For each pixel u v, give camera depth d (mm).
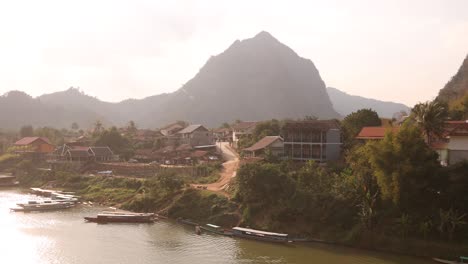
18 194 125500
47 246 71250
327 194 76312
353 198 73625
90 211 99812
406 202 69375
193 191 95250
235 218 83438
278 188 82188
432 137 84750
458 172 67312
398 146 69438
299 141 100375
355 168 79250
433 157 69750
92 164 142750
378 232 69000
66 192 122500
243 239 74938
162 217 91938
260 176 83500
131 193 111062
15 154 171750
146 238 76188
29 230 81500
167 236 77500
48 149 176500
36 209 100312
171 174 103812
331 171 87375
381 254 66000
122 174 131875
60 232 80125
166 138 174625
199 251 68375
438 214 66750
